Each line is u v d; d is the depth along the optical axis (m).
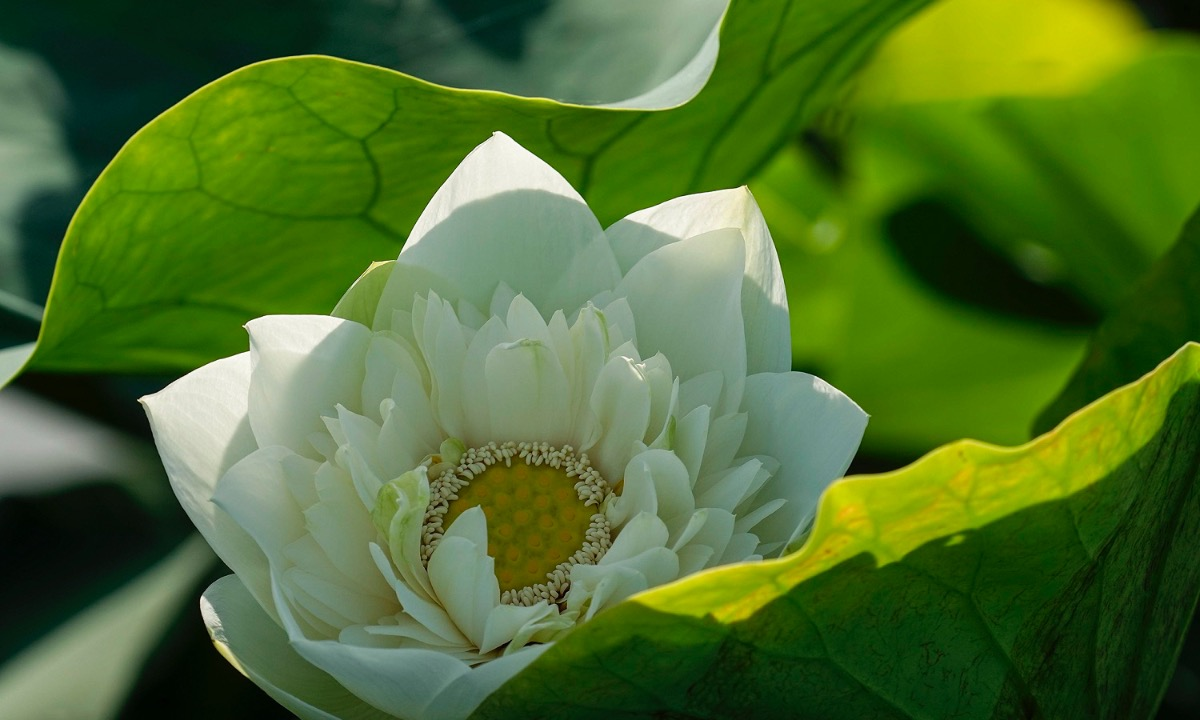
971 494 1.14
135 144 1.22
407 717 1.17
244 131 1.23
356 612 1.18
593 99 1.28
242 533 1.18
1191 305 1.30
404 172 1.26
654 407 1.19
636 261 1.22
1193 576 1.23
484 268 1.21
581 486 1.20
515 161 1.21
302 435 1.19
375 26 1.32
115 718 1.30
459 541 1.16
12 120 1.31
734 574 1.13
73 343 1.26
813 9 1.26
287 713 1.31
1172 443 1.17
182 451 1.18
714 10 1.29
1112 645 1.21
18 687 1.30
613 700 1.16
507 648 1.17
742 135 1.31
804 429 1.19
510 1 1.32
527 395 1.20
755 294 1.21
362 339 1.20
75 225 1.22
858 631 1.16
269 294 1.29
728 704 1.17
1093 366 1.32
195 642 1.32
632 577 1.17
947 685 1.18
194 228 1.25
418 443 1.19
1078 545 1.16
